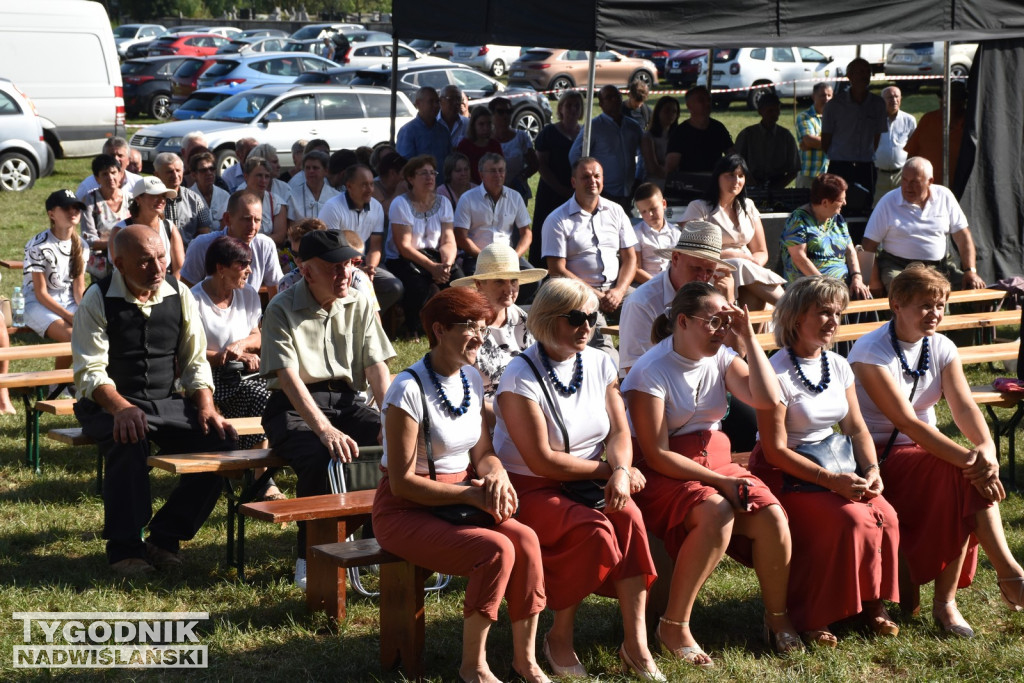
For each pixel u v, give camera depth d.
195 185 9.82
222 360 5.77
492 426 4.46
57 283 7.70
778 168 12.70
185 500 5.12
